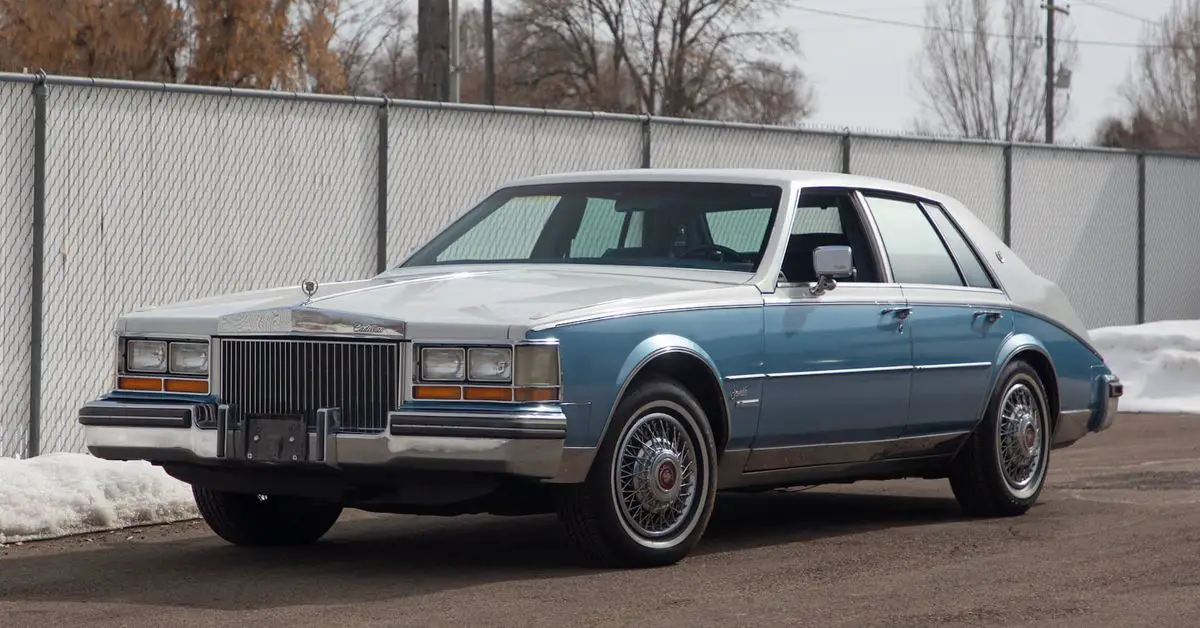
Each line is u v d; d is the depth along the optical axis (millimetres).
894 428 7258
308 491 6059
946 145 15039
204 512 6797
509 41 40000
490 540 7121
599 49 40094
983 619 5219
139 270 9859
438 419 5668
